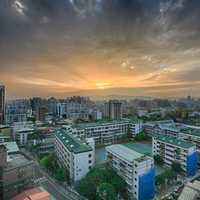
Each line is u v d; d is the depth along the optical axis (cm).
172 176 8319
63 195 7169
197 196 6575
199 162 10375
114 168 8388
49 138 13288
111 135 15450
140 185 6981
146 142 15212
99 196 6500
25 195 5250
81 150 8331
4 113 18138
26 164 6031
